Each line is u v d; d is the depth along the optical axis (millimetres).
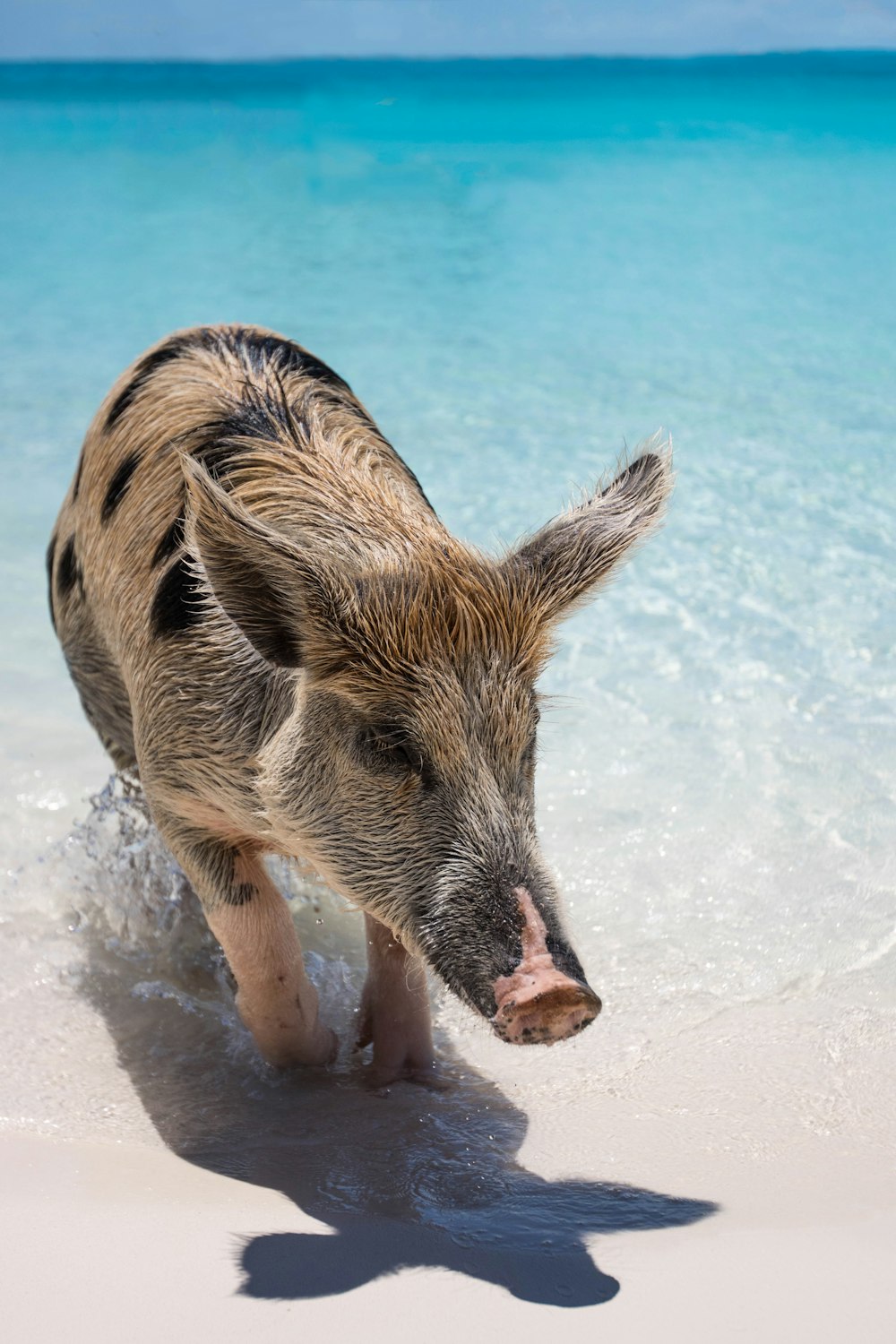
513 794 1325
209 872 1562
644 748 2111
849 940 1714
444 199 8023
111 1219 1260
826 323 4785
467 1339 1127
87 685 1887
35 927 1810
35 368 4250
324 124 13055
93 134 12172
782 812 1957
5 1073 1540
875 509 2965
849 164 9219
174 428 1694
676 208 7473
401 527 1481
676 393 3918
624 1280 1187
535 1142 1433
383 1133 1462
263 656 1378
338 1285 1187
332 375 1824
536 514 2898
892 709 2178
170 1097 1534
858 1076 1486
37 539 2898
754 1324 1131
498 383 4070
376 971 1585
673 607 2521
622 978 1681
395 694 1330
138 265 6105
